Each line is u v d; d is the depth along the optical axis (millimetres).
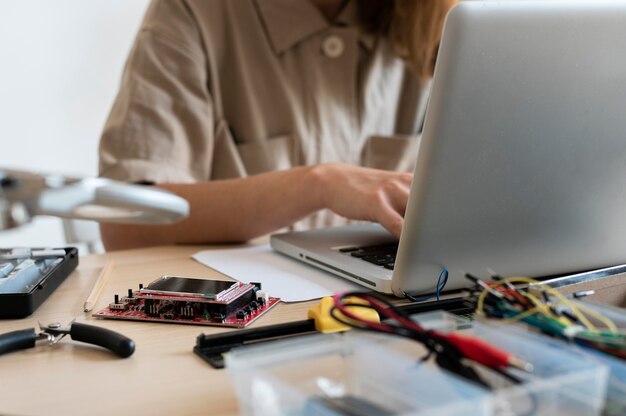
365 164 1555
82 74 2301
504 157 629
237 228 1058
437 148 600
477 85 583
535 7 583
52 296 769
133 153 1222
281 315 686
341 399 409
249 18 1432
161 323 671
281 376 435
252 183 1070
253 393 420
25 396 512
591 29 610
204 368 560
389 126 1585
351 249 875
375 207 860
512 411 393
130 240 1124
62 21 2246
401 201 870
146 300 682
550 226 699
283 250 933
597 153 672
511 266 707
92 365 571
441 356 436
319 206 986
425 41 1435
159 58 1290
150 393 513
